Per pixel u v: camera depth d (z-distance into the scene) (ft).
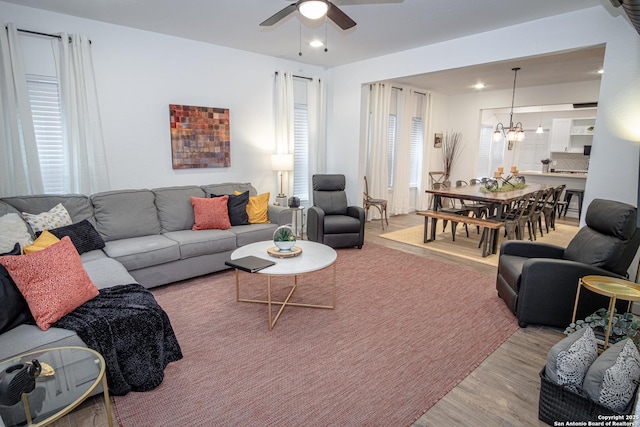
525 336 8.86
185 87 14.51
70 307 6.61
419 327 9.20
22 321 6.31
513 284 9.53
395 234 19.40
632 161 10.04
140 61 13.28
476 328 9.20
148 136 13.83
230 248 12.66
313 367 7.45
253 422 5.93
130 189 13.32
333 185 17.81
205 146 15.23
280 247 9.96
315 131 19.03
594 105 22.31
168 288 11.48
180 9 11.13
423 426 5.91
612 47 10.18
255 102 16.72
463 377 7.22
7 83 10.70
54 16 11.42
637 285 7.62
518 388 6.91
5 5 10.61
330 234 15.84
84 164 12.14
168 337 7.27
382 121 22.17
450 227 21.12
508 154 34.76
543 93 22.43
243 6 10.87
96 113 12.33
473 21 11.80
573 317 8.24
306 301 10.61
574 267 8.70
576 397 5.67
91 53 12.18
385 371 7.35
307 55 16.61
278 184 17.94
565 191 25.38
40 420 4.26
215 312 9.86
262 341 8.43
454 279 12.62
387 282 12.25
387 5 10.50
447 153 27.71
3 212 9.34
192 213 13.29
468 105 26.37
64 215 10.37
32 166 11.30
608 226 8.78
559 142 30.86
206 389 6.73
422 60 15.03
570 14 10.89
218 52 15.21
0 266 6.37
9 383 4.66
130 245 10.84
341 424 5.92
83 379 4.95
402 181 24.76
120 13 11.51
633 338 7.39
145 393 6.62
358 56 16.72
